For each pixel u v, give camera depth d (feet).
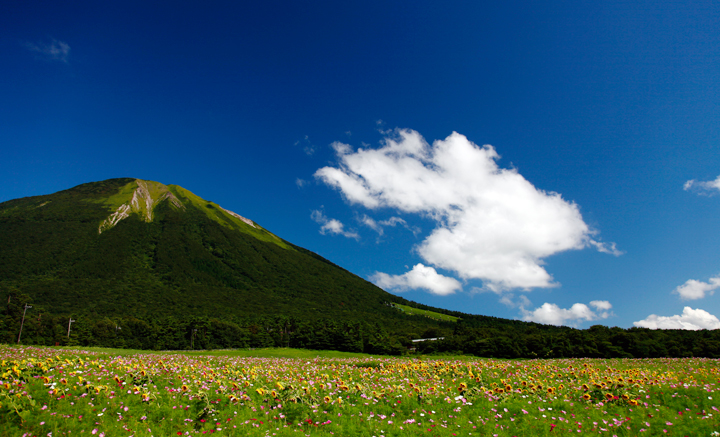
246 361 113.60
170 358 114.93
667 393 48.11
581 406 43.55
